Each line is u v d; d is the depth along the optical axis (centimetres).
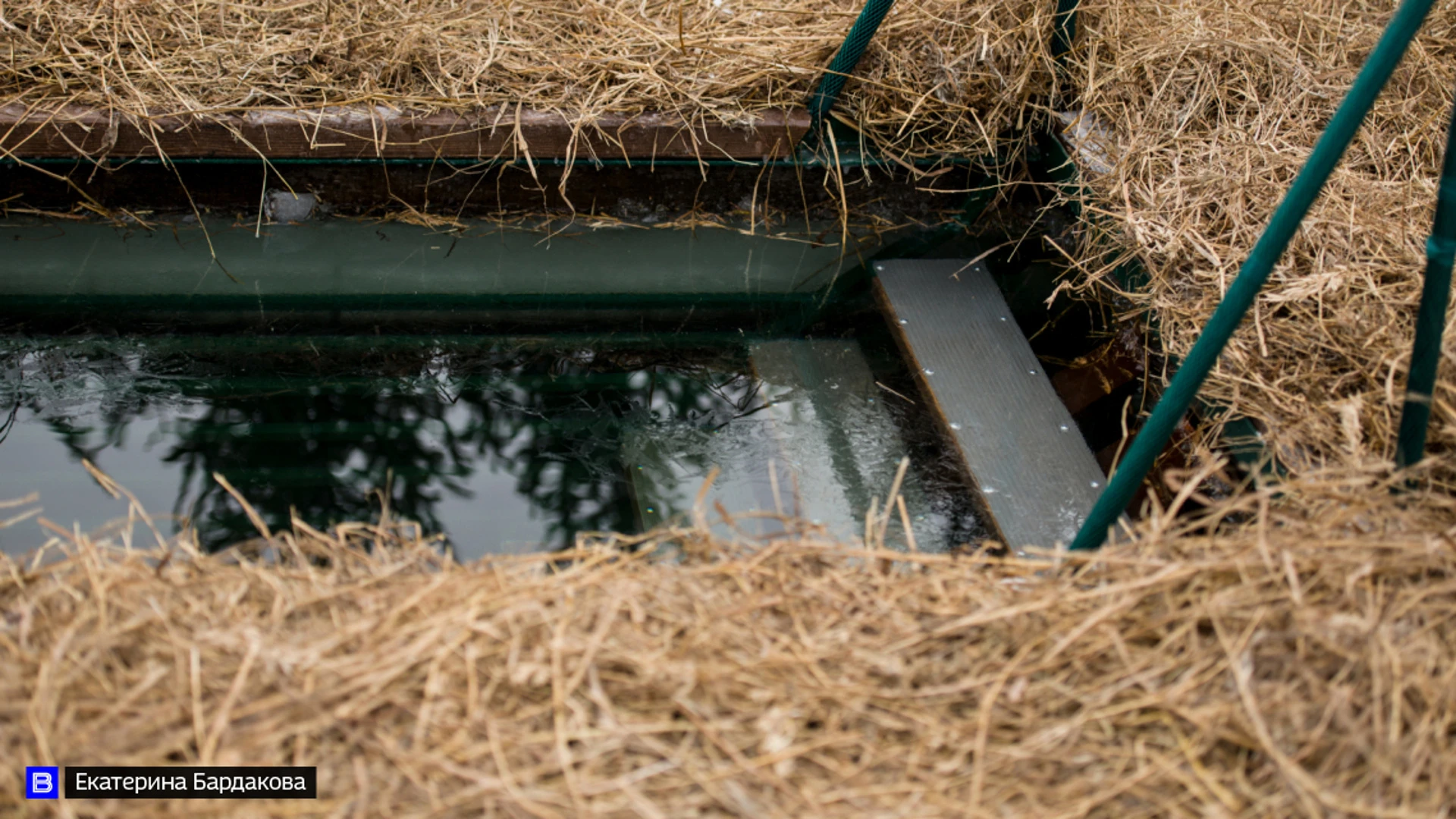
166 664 137
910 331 272
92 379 245
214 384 247
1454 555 149
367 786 123
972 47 311
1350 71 290
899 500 172
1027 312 282
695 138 292
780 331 274
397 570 159
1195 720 132
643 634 145
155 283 274
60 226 289
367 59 298
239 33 301
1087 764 130
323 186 296
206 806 119
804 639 144
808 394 254
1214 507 170
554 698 132
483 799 122
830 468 232
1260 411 208
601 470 230
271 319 267
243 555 186
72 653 137
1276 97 284
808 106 302
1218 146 276
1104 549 162
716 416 246
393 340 263
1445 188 150
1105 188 279
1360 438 191
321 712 131
